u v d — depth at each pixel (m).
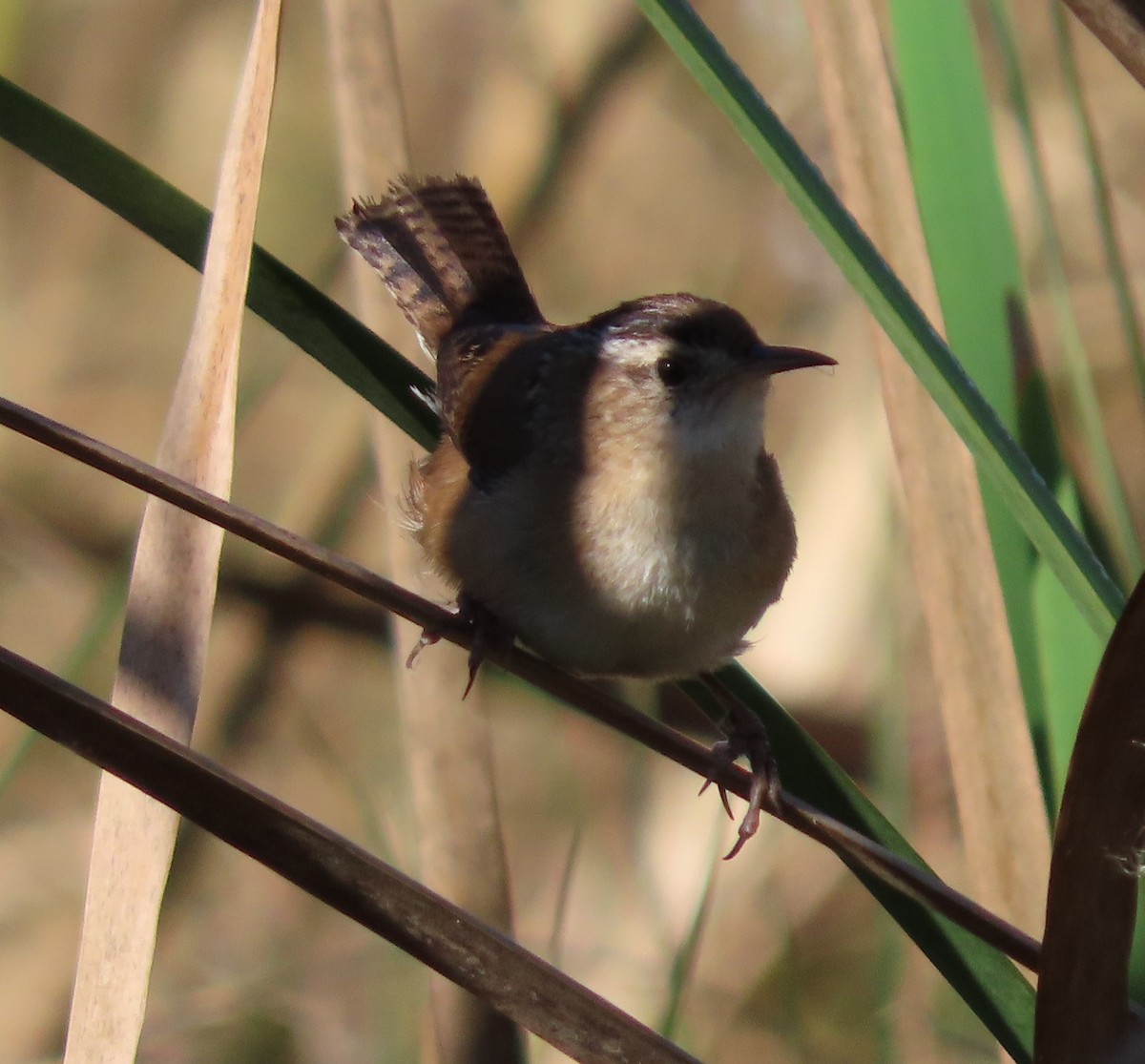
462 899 6.88
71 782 11.19
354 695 11.05
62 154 5.83
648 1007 9.23
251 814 4.62
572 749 10.68
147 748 4.61
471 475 7.16
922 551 6.29
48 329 12.84
